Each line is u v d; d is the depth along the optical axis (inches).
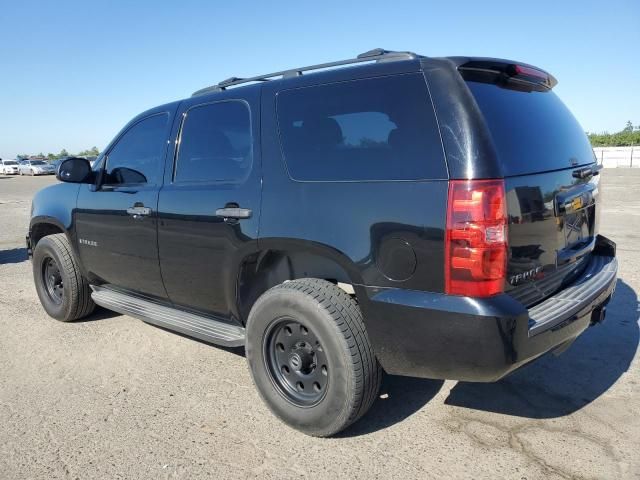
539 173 106.3
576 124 138.4
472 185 91.9
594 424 119.3
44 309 215.0
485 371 94.0
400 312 98.9
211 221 131.9
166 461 109.6
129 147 166.7
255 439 117.0
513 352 92.4
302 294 110.6
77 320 201.8
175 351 169.2
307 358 115.8
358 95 109.0
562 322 102.8
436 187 95.3
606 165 1405.0
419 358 99.5
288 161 118.5
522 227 99.3
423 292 97.0
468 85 99.7
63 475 105.7
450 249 93.1
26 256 346.9
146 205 151.8
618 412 124.3
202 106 143.6
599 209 143.8
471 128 94.3
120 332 187.9
